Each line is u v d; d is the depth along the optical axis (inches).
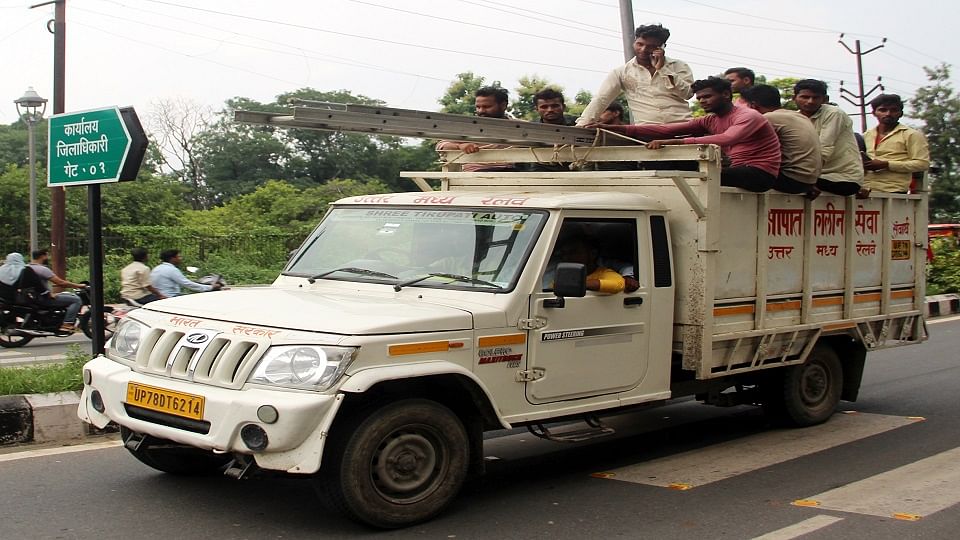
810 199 277.9
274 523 194.4
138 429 193.3
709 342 242.4
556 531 192.5
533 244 211.8
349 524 194.1
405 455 189.5
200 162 1748.3
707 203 237.8
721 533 192.1
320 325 182.9
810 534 191.3
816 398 299.9
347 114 218.2
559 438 221.0
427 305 201.2
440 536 188.1
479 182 279.1
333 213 252.8
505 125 244.8
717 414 325.4
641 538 188.7
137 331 205.3
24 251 985.5
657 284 237.5
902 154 332.8
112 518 197.2
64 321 526.0
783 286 272.7
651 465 251.6
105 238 1002.1
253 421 173.8
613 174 243.4
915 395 362.0
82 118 285.0
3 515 198.4
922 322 332.8
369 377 177.3
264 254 1066.1
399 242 230.8
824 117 289.0
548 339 211.6
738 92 339.6
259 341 181.6
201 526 192.2
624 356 229.5
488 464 253.0
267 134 1732.3
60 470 233.1
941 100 1041.5
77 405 267.4
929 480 234.7
